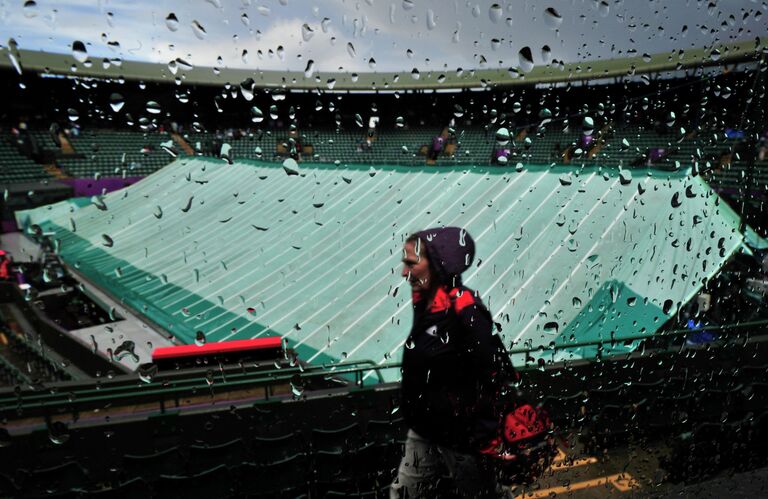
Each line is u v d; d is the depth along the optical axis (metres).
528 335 3.85
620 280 4.23
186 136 14.55
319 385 3.25
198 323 5.37
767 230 4.48
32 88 10.23
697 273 4.00
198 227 8.25
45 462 2.27
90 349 5.00
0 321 6.55
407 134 18.42
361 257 6.11
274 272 6.23
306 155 15.66
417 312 1.42
